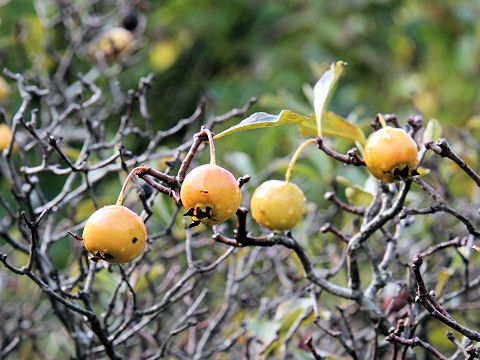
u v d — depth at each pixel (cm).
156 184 184
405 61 727
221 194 171
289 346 268
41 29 461
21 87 305
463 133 364
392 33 722
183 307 365
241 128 187
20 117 261
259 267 435
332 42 705
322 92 217
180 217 332
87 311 210
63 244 558
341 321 310
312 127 240
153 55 692
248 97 661
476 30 671
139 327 246
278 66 682
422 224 353
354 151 203
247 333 290
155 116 724
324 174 344
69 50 475
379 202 244
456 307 276
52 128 311
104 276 291
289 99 335
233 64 731
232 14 738
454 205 369
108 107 503
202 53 741
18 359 378
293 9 740
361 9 723
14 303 409
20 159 555
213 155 179
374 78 720
